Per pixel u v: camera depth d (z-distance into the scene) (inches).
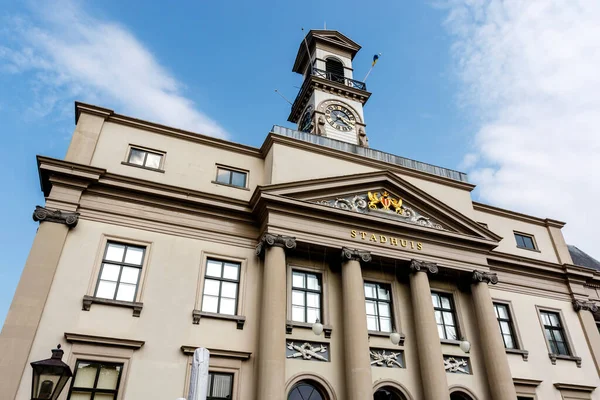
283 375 551.5
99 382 521.0
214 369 564.4
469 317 743.7
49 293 544.4
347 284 652.1
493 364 673.6
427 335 652.7
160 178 686.5
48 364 349.4
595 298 916.6
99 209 621.6
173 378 546.0
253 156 772.6
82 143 665.0
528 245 933.8
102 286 578.9
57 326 530.0
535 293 853.8
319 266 689.6
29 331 511.2
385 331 682.2
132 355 542.3
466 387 671.1
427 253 727.7
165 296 593.6
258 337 602.9
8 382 479.8
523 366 748.6
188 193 666.2
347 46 1295.5
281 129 779.4
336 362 621.0
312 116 1106.1
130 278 597.0
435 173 880.3
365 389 575.2
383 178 762.2
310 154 768.3
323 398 603.5
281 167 728.3
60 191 609.3
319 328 562.6
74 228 597.3
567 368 784.3
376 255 690.2
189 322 586.6
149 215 644.1
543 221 973.2
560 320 847.7
